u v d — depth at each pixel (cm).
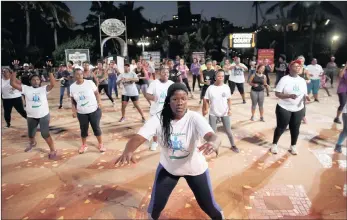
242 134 674
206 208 288
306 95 516
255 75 767
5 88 763
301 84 505
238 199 390
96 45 3675
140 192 414
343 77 725
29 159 548
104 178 460
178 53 3872
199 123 261
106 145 623
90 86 545
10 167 510
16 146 628
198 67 1368
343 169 479
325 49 3259
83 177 465
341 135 546
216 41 3619
